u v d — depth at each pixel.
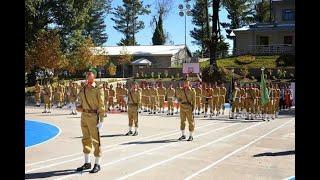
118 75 65.19
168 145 13.38
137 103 15.97
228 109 31.39
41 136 15.69
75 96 26.17
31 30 41.22
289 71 43.09
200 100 26.52
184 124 14.74
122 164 10.09
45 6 42.00
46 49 41.84
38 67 43.31
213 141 14.45
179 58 67.62
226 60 50.59
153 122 21.28
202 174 9.01
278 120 23.31
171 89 26.45
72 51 46.62
